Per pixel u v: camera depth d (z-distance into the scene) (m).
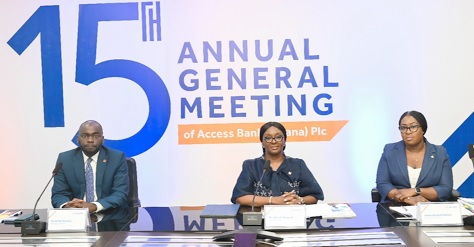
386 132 5.46
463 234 2.71
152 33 5.52
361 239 2.66
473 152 3.20
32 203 5.62
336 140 5.48
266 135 3.86
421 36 5.40
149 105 5.55
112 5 5.53
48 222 3.02
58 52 5.55
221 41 5.50
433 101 5.42
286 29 5.46
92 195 4.04
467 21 5.37
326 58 5.45
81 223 3.01
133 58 5.54
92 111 5.57
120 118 5.56
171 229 3.01
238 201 3.75
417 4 5.39
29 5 5.56
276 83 5.48
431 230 2.82
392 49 5.42
